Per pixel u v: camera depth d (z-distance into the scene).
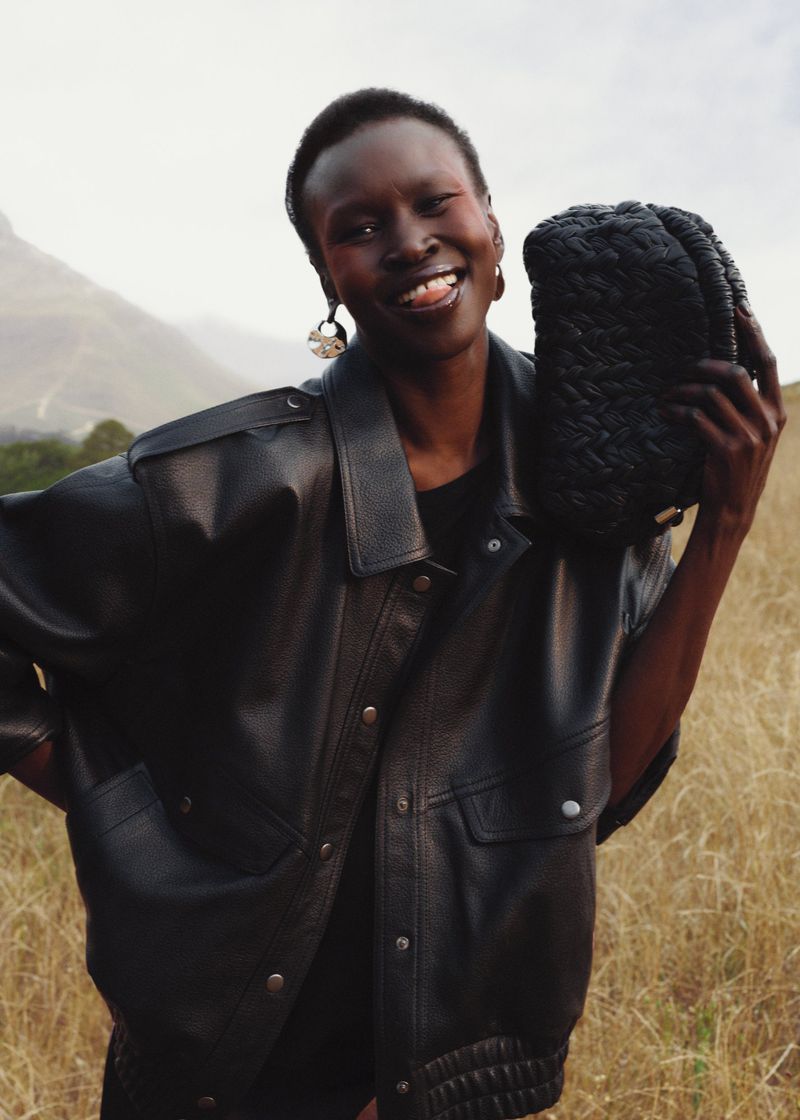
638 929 3.06
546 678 1.49
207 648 1.44
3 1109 2.47
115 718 1.52
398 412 1.47
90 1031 2.88
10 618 1.39
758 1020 2.85
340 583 1.42
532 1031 1.53
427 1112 1.49
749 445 1.36
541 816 1.47
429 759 1.48
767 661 4.95
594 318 1.37
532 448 1.48
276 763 1.40
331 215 1.36
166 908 1.42
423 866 1.46
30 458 8.58
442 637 1.45
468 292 1.38
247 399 1.43
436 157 1.36
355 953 1.51
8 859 3.61
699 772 3.81
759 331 1.36
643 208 1.39
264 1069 1.57
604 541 1.45
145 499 1.37
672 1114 2.43
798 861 3.29
